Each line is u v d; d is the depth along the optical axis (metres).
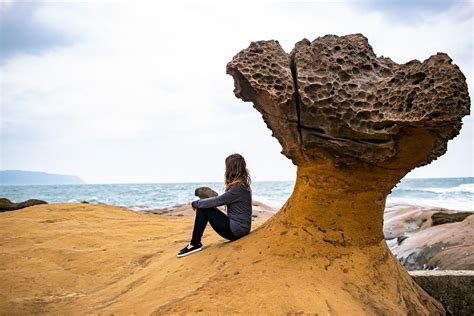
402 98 2.75
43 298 3.33
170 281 3.13
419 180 55.91
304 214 3.28
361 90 2.90
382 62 3.15
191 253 3.67
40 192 48.12
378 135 2.85
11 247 4.86
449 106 2.59
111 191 47.81
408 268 6.85
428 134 2.77
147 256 4.32
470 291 3.80
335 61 3.01
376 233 3.33
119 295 3.26
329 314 2.49
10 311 3.00
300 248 3.13
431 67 2.69
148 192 43.47
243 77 3.24
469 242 6.38
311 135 3.02
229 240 3.78
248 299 2.60
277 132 3.33
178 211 14.64
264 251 3.21
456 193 29.67
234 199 3.65
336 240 3.19
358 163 3.02
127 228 6.23
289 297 2.61
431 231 7.98
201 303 2.58
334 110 2.89
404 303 3.08
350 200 3.18
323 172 3.14
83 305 3.11
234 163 3.72
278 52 3.22
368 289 2.96
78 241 5.19
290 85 2.99
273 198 28.12
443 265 5.90
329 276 2.94
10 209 11.64
